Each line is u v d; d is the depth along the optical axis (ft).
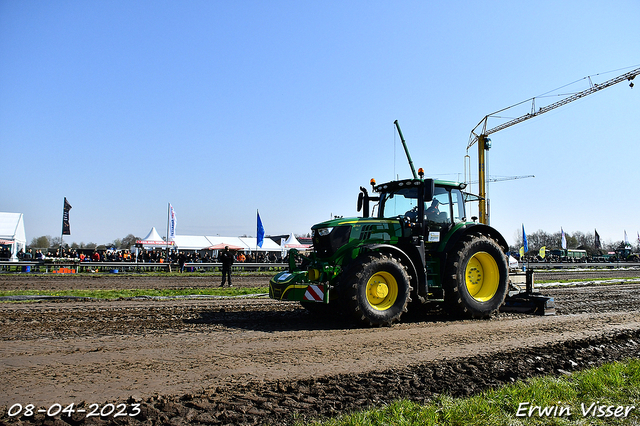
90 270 74.54
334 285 22.54
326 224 23.73
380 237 24.23
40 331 19.22
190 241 115.65
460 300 24.20
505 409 10.95
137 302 30.94
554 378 13.50
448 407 10.94
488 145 157.79
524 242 96.22
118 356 15.24
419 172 25.21
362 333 19.99
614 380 12.88
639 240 236.22
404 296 22.48
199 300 33.06
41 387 12.05
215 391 12.01
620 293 39.34
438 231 25.29
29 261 73.15
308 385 12.73
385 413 10.51
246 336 18.84
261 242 88.58
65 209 87.81
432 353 16.48
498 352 16.79
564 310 28.27
